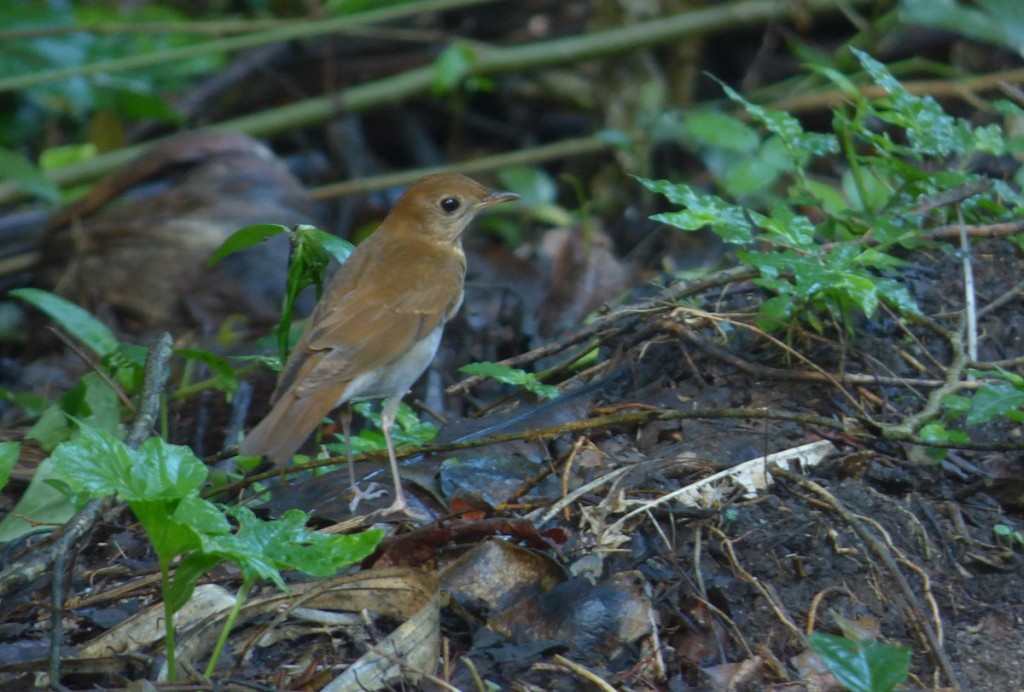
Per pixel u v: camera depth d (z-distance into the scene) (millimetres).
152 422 9719
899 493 8742
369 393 9406
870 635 7730
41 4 19609
